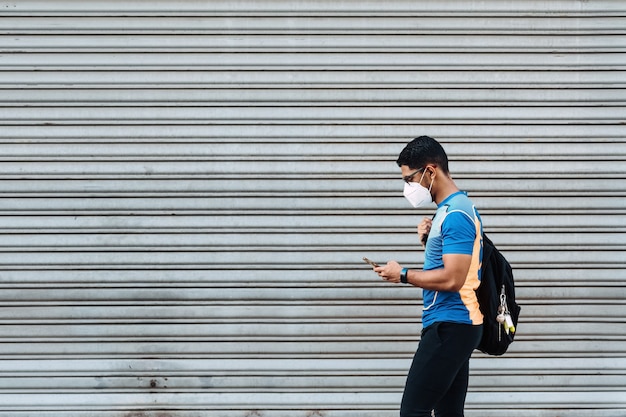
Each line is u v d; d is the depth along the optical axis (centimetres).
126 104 452
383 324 453
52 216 454
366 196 454
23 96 452
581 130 452
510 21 449
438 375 344
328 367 452
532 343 453
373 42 450
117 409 453
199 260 453
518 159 453
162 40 450
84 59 451
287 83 452
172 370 452
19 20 450
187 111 452
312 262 453
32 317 453
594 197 452
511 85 451
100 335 453
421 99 451
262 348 453
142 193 454
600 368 452
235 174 453
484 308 358
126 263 453
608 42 449
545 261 453
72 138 453
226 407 452
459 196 347
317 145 453
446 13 448
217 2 449
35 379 452
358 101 452
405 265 454
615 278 452
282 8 449
